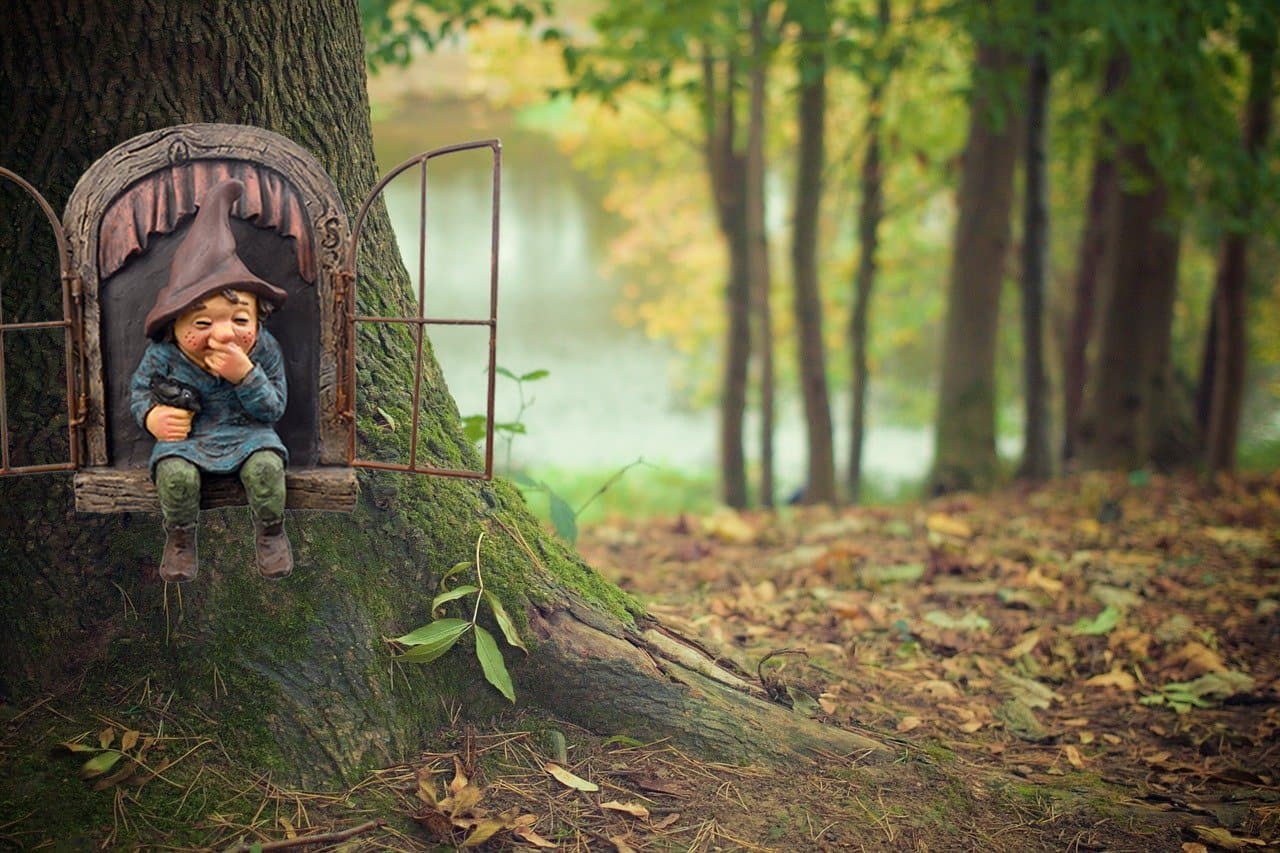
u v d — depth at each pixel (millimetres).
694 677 3502
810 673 4086
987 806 3295
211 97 3064
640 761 3201
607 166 17828
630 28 8891
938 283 16938
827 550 5871
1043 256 9633
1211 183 9180
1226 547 6301
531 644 3307
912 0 11156
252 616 3043
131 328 2592
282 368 2605
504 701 3264
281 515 2496
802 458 18781
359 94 3449
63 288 2609
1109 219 9711
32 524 3006
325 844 2725
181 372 2494
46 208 2531
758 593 5102
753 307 11703
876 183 11594
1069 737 3988
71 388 2570
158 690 2961
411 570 3234
